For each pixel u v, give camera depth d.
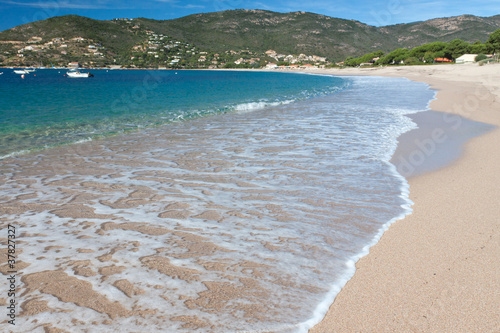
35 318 2.56
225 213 4.66
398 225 4.33
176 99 24.41
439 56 91.12
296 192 5.50
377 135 9.88
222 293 2.92
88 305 2.72
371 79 54.66
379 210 4.81
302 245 3.82
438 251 3.66
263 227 4.25
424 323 2.60
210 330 2.47
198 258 3.49
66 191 5.48
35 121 14.10
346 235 4.08
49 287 2.95
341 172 6.55
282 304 2.80
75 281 3.05
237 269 3.30
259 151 8.16
